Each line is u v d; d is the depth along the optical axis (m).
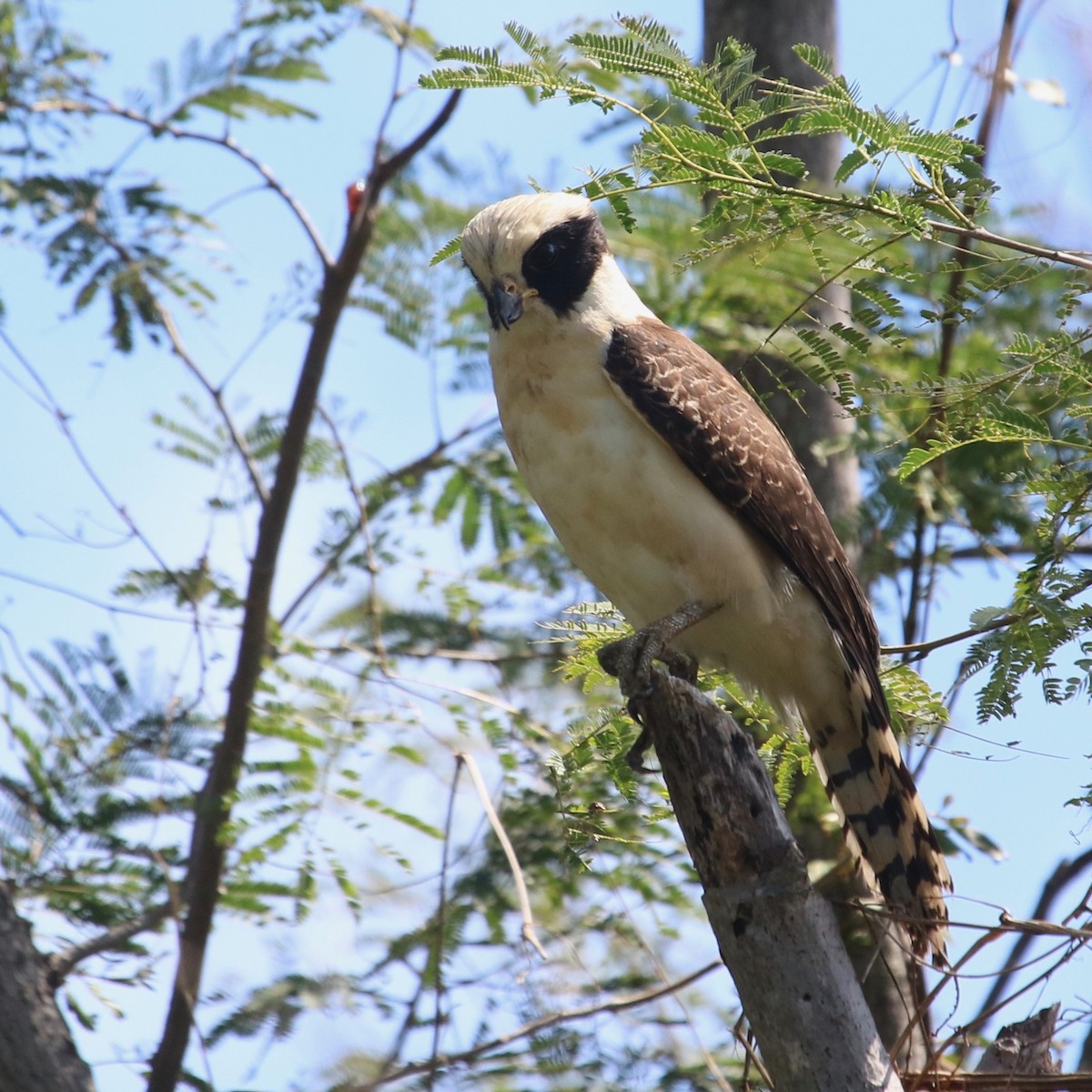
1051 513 8.27
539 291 9.39
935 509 11.31
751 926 7.02
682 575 9.44
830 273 8.85
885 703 9.68
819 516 9.77
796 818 10.73
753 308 11.54
